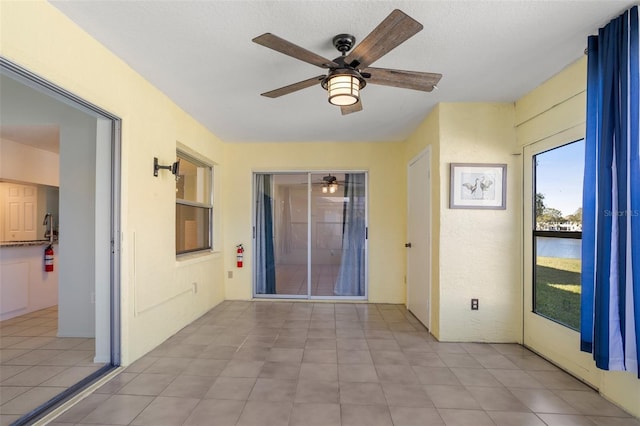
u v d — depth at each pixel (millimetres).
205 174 4918
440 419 2061
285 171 5207
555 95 2824
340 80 1990
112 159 2682
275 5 1923
